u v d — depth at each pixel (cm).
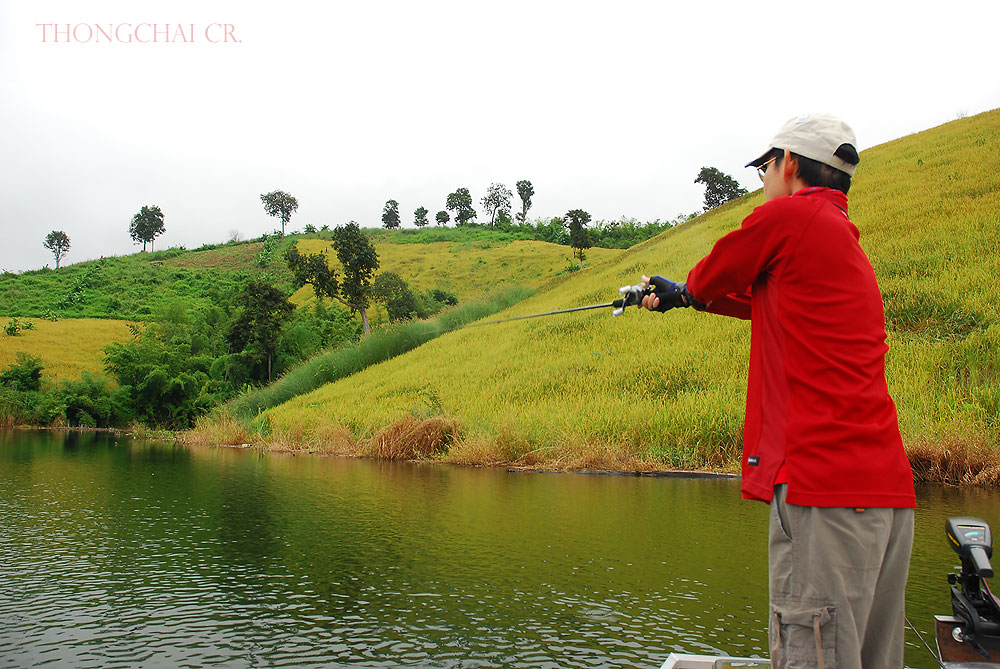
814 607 178
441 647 295
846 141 208
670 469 962
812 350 187
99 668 270
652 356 1554
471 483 821
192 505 649
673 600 360
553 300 2761
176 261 9194
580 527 544
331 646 295
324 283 3862
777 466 188
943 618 219
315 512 615
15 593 371
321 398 1936
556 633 311
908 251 1767
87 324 5147
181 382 2711
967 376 1160
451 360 2066
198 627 319
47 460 1136
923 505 648
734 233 203
